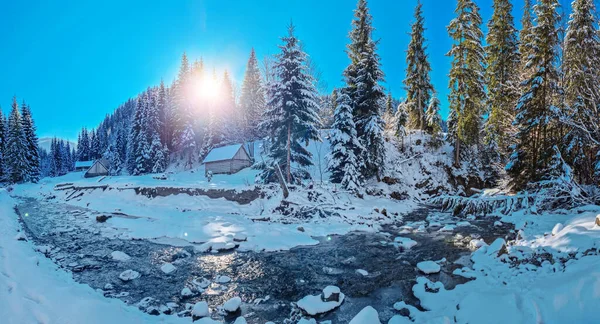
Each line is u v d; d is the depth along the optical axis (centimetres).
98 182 3466
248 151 4703
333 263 1040
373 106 2548
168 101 6456
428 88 3397
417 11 3259
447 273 874
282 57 2255
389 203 2286
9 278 610
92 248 1205
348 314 666
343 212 1859
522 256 837
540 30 1723
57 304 525
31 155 5691
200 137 5731
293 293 790
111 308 557
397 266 984
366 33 2769
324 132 4066
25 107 5881
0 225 1431
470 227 1492
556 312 483
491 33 2736
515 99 2227
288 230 1526
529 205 1552
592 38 1473
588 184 1490
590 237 746
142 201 2380
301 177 2412
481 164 2961
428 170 2989
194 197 2203
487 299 577
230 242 1253
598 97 1395
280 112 2286
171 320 605
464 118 2814
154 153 5478
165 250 1193
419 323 582
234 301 694
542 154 1636
